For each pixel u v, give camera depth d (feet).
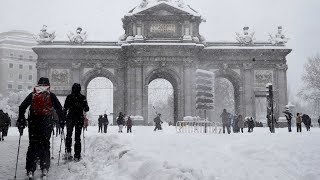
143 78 289.74
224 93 506.48
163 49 290.15
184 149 56.95
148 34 293.64
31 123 51.21
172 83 309.83
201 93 209.77
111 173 50.65
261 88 307.78
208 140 66.03
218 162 48.75
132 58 291.38
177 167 45.16
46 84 52.75
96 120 527.81
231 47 305.73
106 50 301.43
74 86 61.72
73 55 301.43
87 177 50.06
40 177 50.75
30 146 50.75
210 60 308.40
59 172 53.72
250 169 46.01
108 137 76.28
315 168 45.93
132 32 296.92
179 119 288.51
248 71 307.99
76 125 61.05
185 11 292.40
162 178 42.80
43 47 298.35
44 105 51.42
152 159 48.85
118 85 303.27
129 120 189.06
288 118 186.91
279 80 309.01
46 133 51.34
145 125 287.28
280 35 314.55
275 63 309.83
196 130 192.85
